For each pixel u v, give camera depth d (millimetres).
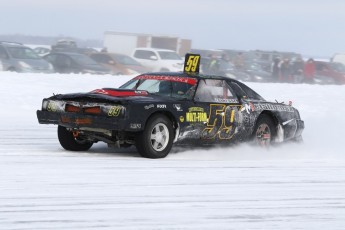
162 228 12844
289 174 19641
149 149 20172
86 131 20609
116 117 19328
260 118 23219
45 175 17250
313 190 17344
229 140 22344
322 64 81125
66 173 17641
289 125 23953
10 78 42875
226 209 14680
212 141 21891
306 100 45312
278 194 16594
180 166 19734
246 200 15695
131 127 19438
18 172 17500
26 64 59469
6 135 24984
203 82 21844
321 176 19547
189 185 17016
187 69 23172
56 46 90938
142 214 13812
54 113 20359
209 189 16672
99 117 19516
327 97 48125
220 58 76812
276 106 23719
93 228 12609
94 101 19734
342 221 14156
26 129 27031
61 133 21297
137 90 21125
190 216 13867
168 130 20531
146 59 75500
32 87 39688
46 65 61031
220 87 22266
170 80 21906
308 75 76500
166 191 16125
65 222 12930
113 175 17703
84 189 15852
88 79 47844
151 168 19000
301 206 15406
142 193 15750
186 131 20969
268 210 14836
